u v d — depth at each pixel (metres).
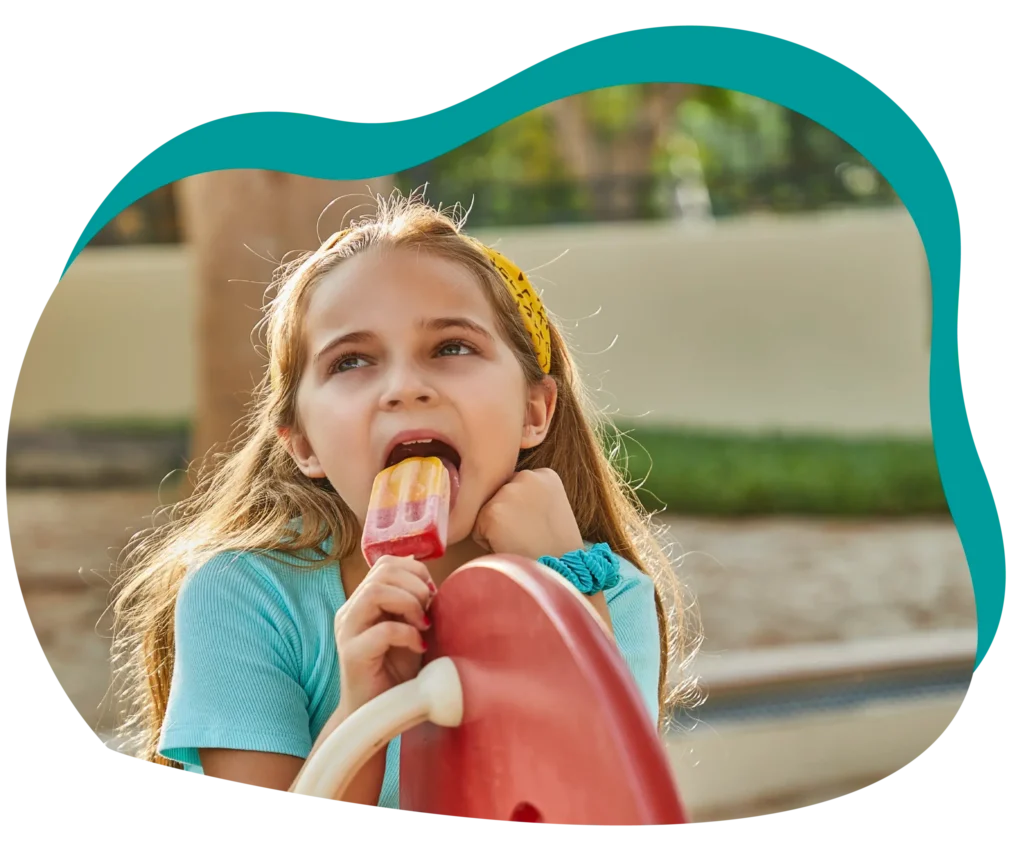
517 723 1.36
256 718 1.85
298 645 1.95
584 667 1.27
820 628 5.57
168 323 11.77
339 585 2.00
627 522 2.61
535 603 1.34
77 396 11.41
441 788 1.50
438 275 1.98
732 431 11.55
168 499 8.00
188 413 11.65
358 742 1.44
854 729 4.23
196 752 1.87
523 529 1.93
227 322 5.03
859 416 11.84
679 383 12.08
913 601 6.13
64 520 7.43
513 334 2.08
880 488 8.62
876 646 5.05
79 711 3.85
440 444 1.91
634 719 1.24
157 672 2.21
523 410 2.07
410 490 1.76
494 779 1.39
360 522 1.95
